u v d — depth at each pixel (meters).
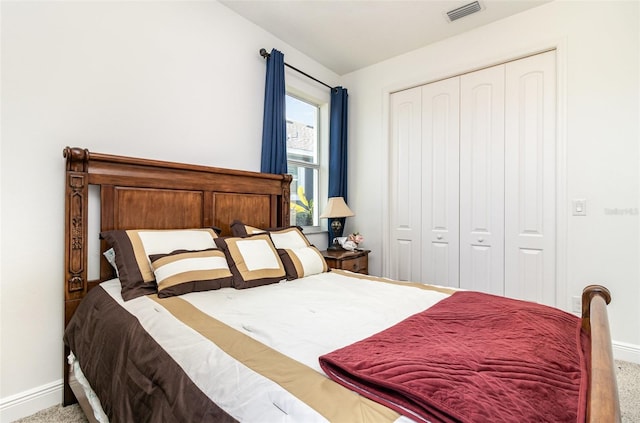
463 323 1.14
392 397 0.69
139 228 1.88
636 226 2.09
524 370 0.78
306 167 3.41
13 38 1.54
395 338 0.99
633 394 1.75
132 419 0.97
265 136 2.67
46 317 1.66
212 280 1.65
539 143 2.47
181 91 2.21
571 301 2.30
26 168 1.58
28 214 1.59
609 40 2.17
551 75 2.42
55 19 1.66
